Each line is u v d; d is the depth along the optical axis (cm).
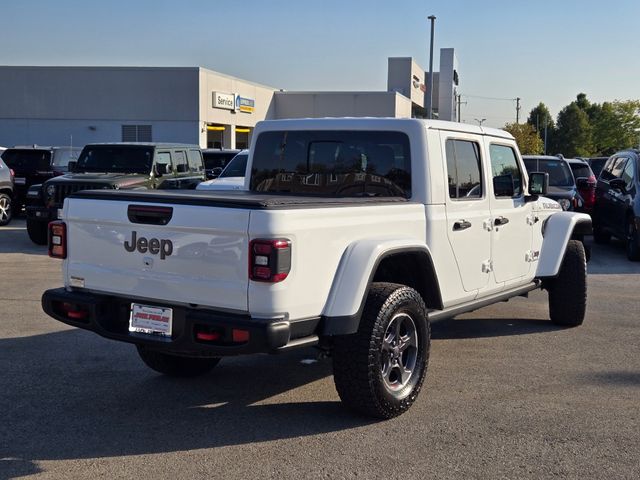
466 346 714
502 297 684
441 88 5550
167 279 463
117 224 482
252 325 429
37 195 1395
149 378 602
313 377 609
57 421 504
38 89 4022
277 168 648
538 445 464
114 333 489
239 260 435
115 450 455
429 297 566
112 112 4006
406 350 523
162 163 1503
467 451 454
